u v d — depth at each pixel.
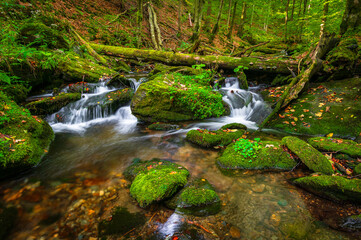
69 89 7.09
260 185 3.31
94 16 13.89
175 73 7.91
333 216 2.62
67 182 3.38
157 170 3.46
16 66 5.99
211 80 8.23
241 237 2.35
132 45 12.77
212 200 2.89
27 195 3.04
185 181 3.29
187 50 11.28
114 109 6.88
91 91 7.41
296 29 14.91
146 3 15.77
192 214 2.68
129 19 16.09
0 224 2.52
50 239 2.35
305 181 3.12
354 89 5.64
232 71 9.20
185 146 4.76
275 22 27.70
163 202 2.88
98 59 9.63
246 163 3.78
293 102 6.16
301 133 5.17
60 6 12.02
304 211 2.74
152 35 14.20
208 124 6.11
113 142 5.05
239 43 19.17
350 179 2.94
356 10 7.31
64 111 6.16
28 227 2.51
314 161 3.53
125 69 9.90
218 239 2.31
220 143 4.72
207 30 19.98
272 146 4.09
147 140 5.14
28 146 3.77
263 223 2.55
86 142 5.02
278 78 8.29
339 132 4.80
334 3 10.46
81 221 2.60
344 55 6.11
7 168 3.29
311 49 7.05
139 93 6.18
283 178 3.47
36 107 5.65
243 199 2.99
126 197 3.03
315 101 5.83
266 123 5.84
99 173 3.70
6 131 3.77
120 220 2.60
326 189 2.93
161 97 6.15
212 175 3.61
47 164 3.92
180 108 6.33
